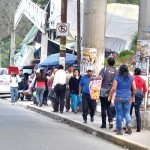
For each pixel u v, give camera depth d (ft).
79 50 101.30
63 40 98.78
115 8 162.71
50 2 164.45
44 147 49.06
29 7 168.25
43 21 153.58
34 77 121.39
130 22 152.46
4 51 311.88
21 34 298.35
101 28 87.20
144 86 61.16
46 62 128.06
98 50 87.61
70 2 154.81
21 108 105.19
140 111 63.41
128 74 58.39
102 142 56.54
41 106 103.24
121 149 52.19
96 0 86.48
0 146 48.39
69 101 90.12
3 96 145.69
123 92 57.98
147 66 62.95
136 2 208.74
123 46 150.10
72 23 153.99
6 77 143.54
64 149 48.73
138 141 53.06
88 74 70.54
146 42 63.21
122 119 58.70
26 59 181.88
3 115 83.10
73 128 69.56
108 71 63.41
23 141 52.37
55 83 86.63
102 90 63.41
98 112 86.22
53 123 75.31
